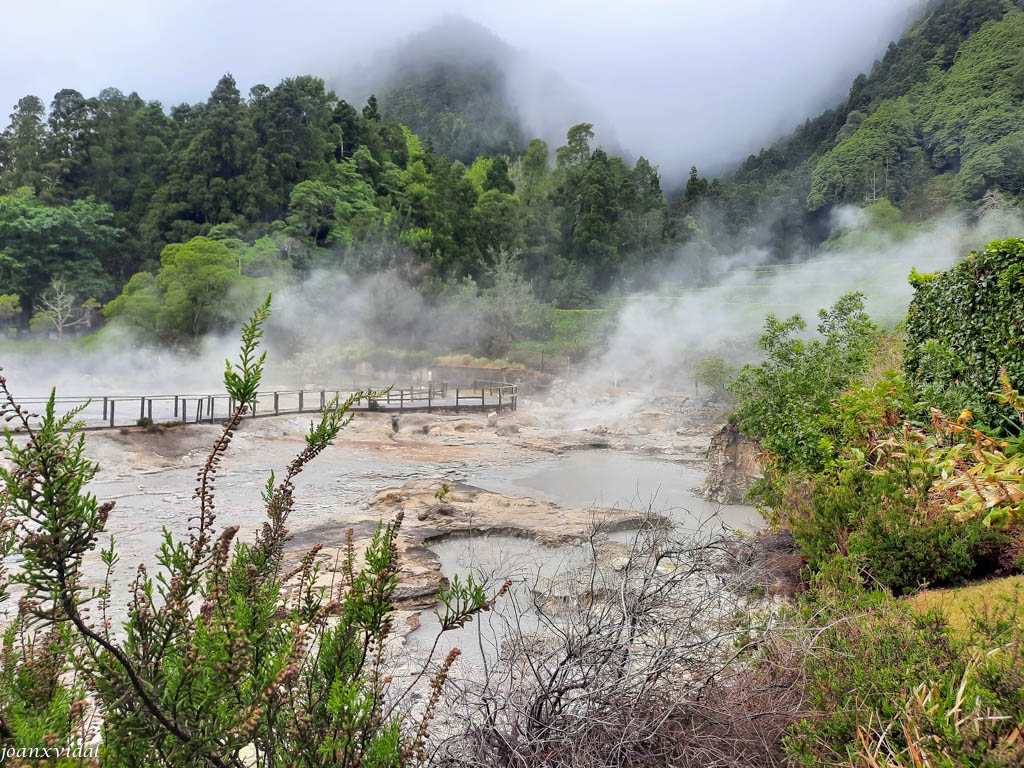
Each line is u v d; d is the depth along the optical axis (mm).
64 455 1987
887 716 3279
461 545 12453
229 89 89875
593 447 27281
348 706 2322
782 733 3662
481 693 3734
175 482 18219
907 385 9148
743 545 7469
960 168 112312
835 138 146625
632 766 3461
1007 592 5340
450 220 84188
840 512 7191
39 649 2527
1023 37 119375
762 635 4219
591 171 99562
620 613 4160
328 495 17438
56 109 83250
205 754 2039
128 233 75438
